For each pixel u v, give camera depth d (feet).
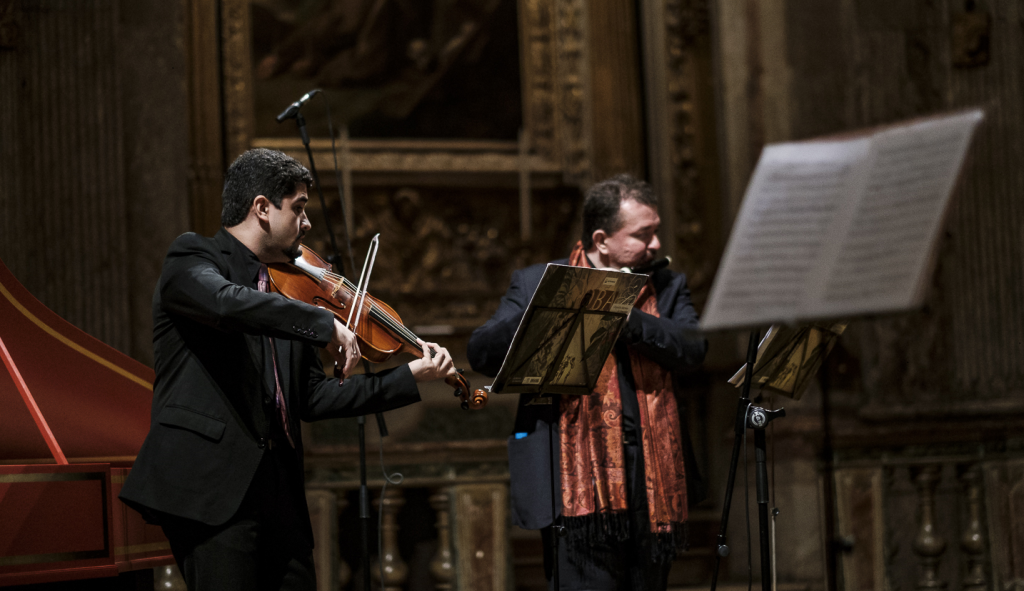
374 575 22.62
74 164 21.75
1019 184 25.70
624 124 30.48
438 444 23.18
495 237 29.73
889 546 23.98
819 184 7.95
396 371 11.36
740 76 28.27
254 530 10.20
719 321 7.50
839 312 7.11
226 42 28.07
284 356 11.11
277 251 11.25
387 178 28.76
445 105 29.78
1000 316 25.43
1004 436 24.77
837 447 24.06
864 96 25.76
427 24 29.94
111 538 11.30
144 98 22.58
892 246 7.20
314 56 29.01
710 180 29.94
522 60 30.35
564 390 11.86
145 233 22.25
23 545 10.45
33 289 21.25
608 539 12.42
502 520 22.95
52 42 21.86
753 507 25.44
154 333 10.70
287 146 28.45
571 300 11.08
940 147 7.48
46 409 13.08
